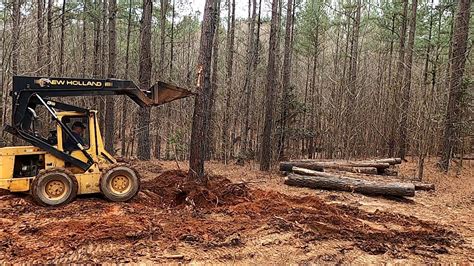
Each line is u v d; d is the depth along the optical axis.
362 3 22.77
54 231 6.36
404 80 18.25
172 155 18.89
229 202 8.85
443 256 6.26
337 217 7.79
